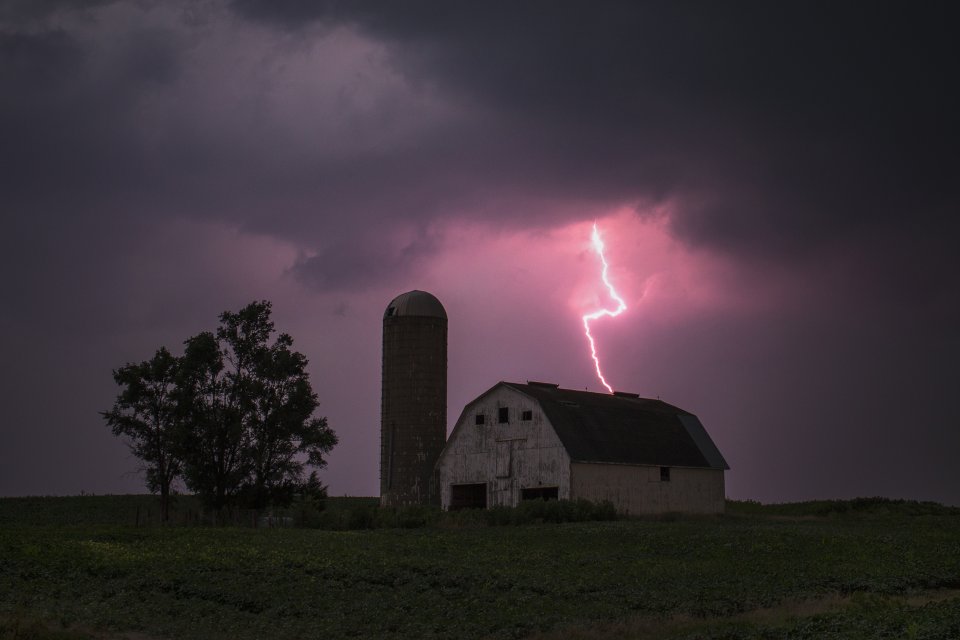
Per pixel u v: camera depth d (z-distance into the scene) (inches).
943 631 887.1
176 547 1744.6
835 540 1903.3
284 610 1179.3
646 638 1040.2
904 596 1305.4
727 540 1919.3
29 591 1241.4
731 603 1242.6
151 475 2783.0
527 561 1653.5
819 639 923.4
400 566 1533.0
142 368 2787.9
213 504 2728.8
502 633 1074.1
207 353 2785.4
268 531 2172.7
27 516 3120.1
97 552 1589.6
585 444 2800.2
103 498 3754.9
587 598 1294.3
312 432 2810.0
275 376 2819.9
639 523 2379.4
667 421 3235.7
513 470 2844.5
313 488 2787.9
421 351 3211.1
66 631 1015.0
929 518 2898.6
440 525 2428.6
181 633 1058.1
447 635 1064.8
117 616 1111.6
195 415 2755.9
